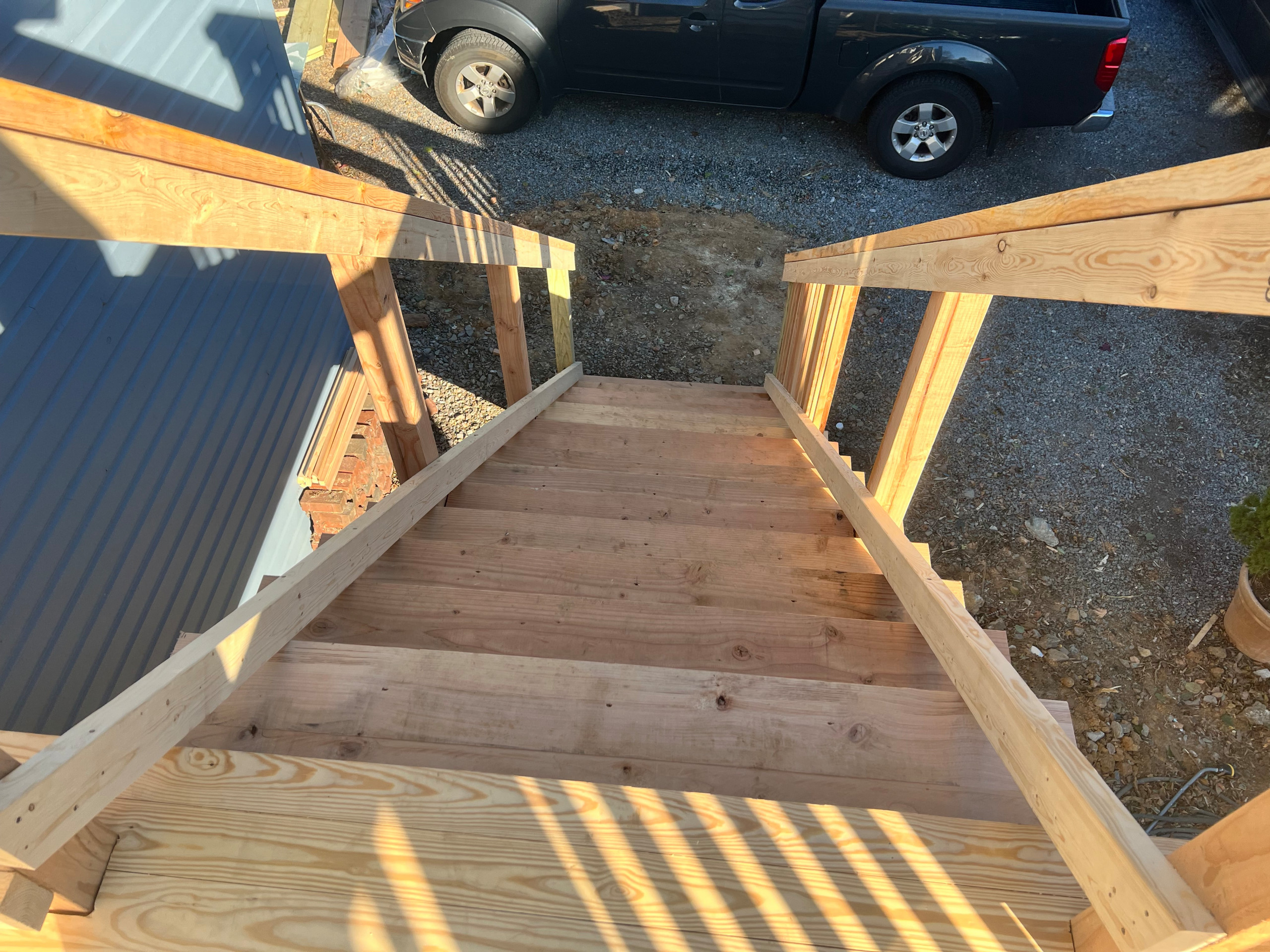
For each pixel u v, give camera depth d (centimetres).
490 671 140
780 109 564
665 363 502
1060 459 434
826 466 288
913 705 138
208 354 318
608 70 553
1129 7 704
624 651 174
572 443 356
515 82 560
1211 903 71
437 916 94
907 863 100
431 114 619
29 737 98
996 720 117
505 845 99
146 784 101
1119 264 101
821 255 302
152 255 284
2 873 78
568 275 473
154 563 286
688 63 536
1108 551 398
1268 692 346
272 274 365
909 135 555
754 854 100
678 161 590
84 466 253
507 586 213
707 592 215
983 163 585
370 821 100
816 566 234
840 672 172
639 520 279
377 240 174
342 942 91
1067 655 362
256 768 103
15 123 73
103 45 271
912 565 172
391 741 132
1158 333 494
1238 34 576
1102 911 84
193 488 310
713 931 94
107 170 86
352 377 440
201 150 103
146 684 102
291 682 138
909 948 94
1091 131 564
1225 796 321
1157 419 450
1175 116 607
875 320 514
